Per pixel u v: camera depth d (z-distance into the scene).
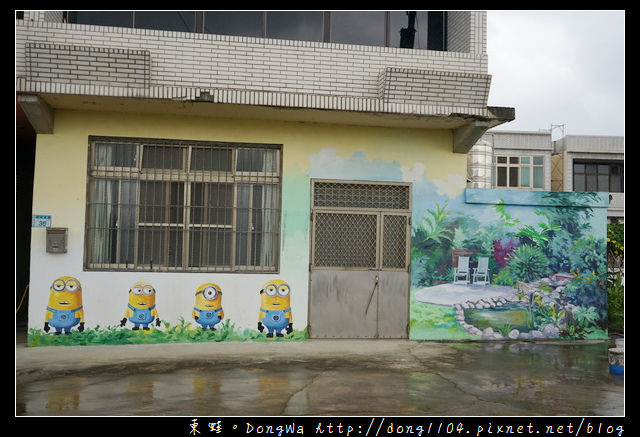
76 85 8.58
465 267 10.33
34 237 9.25
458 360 8.59
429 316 10.18
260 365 8.00
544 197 10.59
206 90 8.86
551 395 6.70
